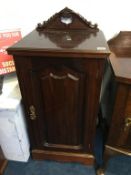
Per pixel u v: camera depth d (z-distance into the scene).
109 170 1.19
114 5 1.07
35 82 0.89
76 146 1.14
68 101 0.92
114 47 1.11
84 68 0.80
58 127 1.05
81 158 1.18
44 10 1.11
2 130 1.07
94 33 1.01
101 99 1.38
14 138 1.10
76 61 0.78
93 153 1.18
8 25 1.17
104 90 1.25
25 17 1.13
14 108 0.95
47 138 1.13
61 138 1.11
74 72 0.82
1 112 0.98
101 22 1.13
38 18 1.14
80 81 0.85
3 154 1.20
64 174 1.17
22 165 1.22
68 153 1.18
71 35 0.96
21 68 0.83
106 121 1.18
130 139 0.97
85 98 0.91
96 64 0.78
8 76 1.18
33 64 0.81
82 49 0.74
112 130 0.97
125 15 1.09
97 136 1.41
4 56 1.07
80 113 0.98
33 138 1.13
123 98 0.83
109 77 1.05
